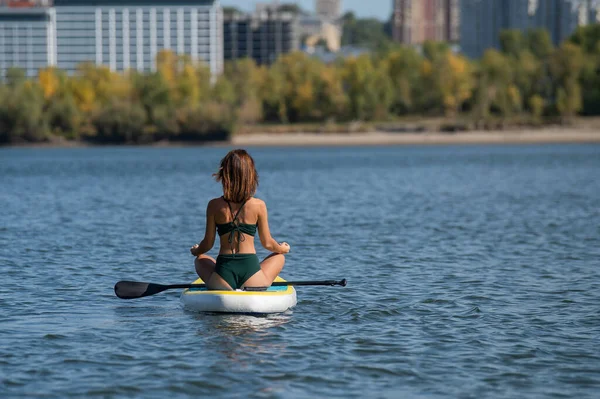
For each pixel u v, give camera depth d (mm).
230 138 181000
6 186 55281
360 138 177500
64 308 14984
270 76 199875
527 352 12117
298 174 70688
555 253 22109
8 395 10250
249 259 14336
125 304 15336
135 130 178625
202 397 10219
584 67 186250
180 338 12820
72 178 66750
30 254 21766
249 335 12977
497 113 189375
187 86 185750
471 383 10758
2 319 14070
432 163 90562
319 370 11242
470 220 30656
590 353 12062
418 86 193750
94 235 26156
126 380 10812
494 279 18047
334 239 25125
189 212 34875
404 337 12945
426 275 18578
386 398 10195
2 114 176250
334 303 15383
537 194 44250
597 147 141875
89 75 199625
